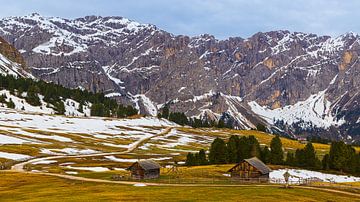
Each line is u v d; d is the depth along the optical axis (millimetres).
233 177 117062
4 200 76062
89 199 74438
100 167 139500
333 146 158000
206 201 72438
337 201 78062
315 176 138500
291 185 98000
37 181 101875
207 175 120062
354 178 140375
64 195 79750
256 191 83875
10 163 139625
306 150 159500
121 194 80062
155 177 114312
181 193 81188
